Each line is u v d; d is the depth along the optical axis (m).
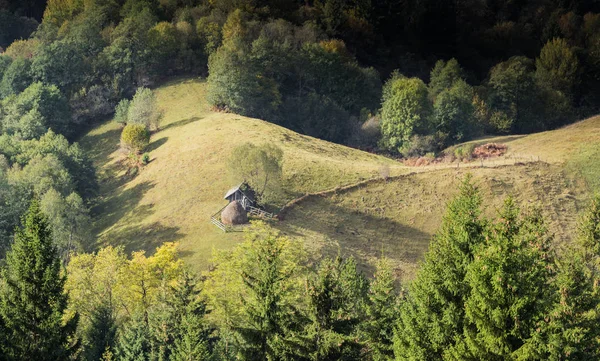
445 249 45.56
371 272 102.12
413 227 116.12
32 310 49.06
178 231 112.69
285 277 50.94
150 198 128.12
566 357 36.44
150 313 69.81
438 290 44.00
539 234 43.28
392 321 53.22
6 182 128.62
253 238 87.94
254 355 47.94
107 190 139.75
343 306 48.62
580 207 121.12
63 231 113.31
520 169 131.12
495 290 38.69
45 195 119.56
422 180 127.19
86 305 76.50
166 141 151.88
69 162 139.75
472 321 40.00
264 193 115.75
